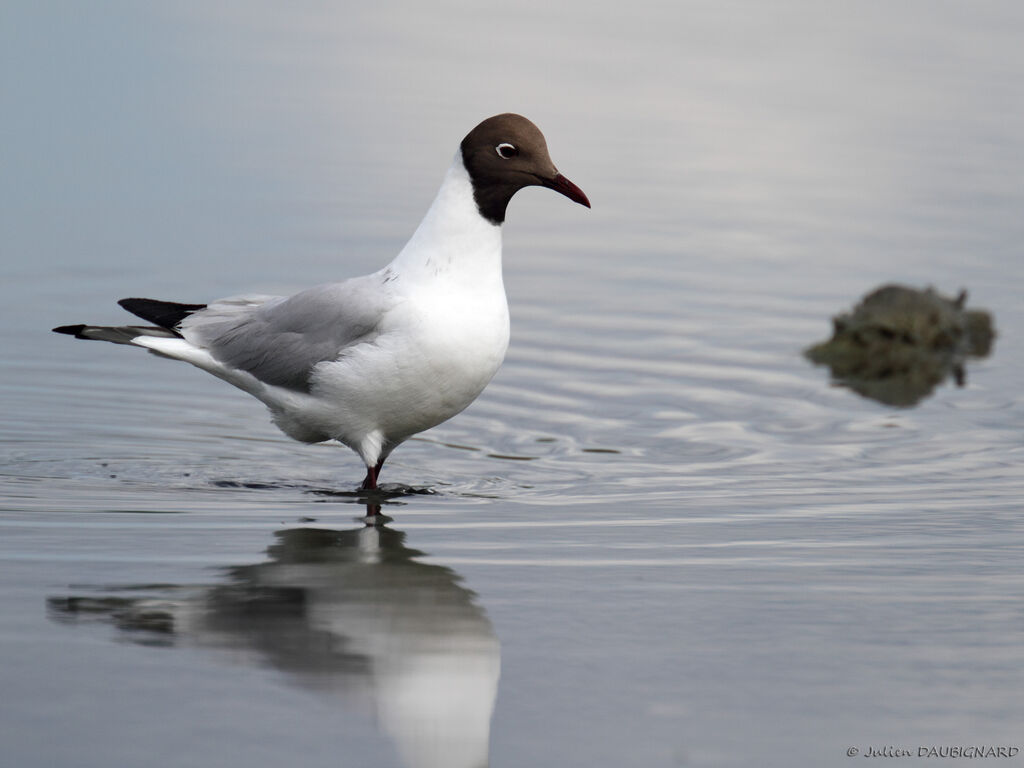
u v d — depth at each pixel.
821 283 21.06
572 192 11.40
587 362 17.16
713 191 25.81
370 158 26.70
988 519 11.49
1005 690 8.00
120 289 19.27
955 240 23.42
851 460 13.62
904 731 7.46
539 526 11.12
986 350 19.05
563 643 8.53
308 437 12.41
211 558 10.02
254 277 19.91
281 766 6.90
